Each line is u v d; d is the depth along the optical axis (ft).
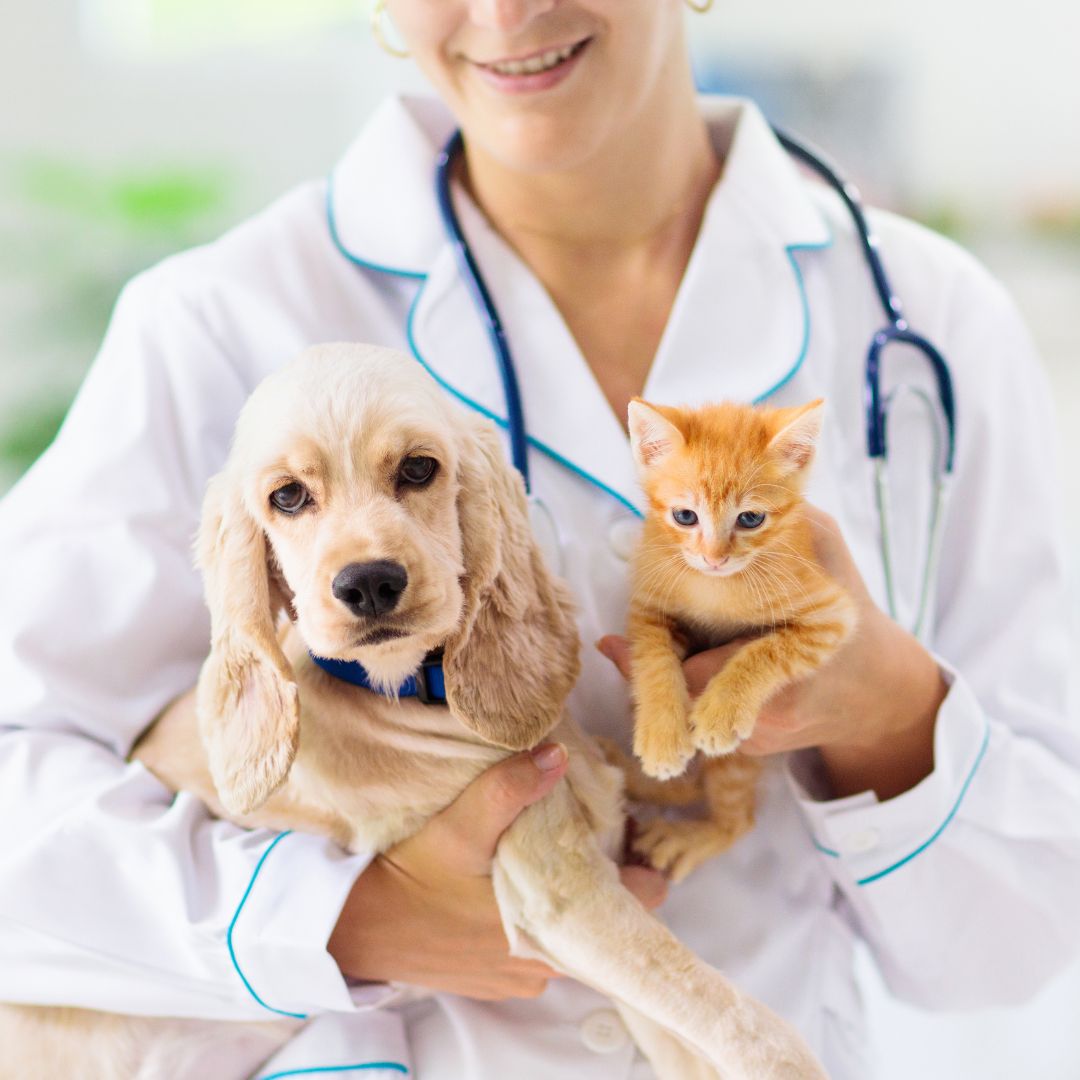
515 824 4.36
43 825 4.72
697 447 4.34
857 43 15.25
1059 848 5.18
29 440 13.05
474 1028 4.86
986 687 5.53
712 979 4.23
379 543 3.77
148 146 15.30
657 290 5.68
